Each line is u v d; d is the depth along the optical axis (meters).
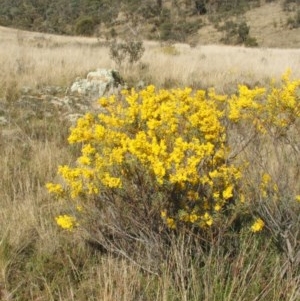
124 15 90.69
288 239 3.28
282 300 3.04
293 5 91.44
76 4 99.38
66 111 8.32
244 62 13.52
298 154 3.61
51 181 4.95
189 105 3.40
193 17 93.94
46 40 27.48
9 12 96.19
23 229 3.84
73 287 3.25
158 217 3.18
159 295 3.05
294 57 15.93
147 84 10.42
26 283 3.33
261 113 3.58
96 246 3.67
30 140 6.12
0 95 8.91
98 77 9.85
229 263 3.29
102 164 3.08
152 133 3.17
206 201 3.16
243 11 93.12
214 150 3.24
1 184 4.73
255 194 3.45
